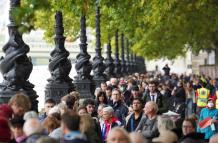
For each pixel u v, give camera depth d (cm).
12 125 1468
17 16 1534
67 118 1389
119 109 2511
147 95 3192
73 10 3119
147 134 1953
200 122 2491
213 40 7856
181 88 3828
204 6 5812
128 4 4434
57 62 3067
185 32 7288
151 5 4312
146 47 9062
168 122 1822
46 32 6300
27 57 2270
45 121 1714
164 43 8400
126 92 3359
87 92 3775
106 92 3073
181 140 1698
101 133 2038
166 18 5291
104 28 5919
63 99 2139
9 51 2245
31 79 3944
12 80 2233
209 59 12475
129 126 2173
